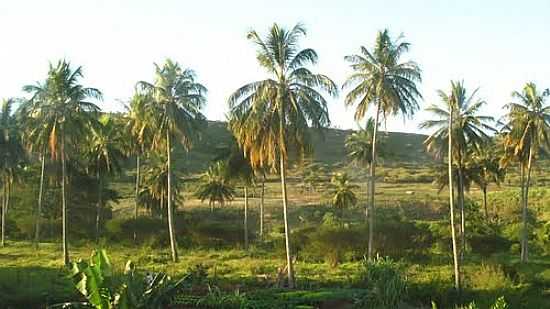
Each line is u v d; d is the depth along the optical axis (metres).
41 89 48.62
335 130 162.75
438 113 47.41
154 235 64.50
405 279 39.00
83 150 67.06
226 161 59.41
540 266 45.91
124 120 66.06
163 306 31.14
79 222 71.50
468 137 47.12
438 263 51.56
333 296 36.97
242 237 65.12
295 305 35.12
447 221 62.06
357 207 84.44
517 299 38.31
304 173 116.94
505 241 59.38
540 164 117.50
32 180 73.81
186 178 103.44
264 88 42.09
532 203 83.75
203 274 41.09
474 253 57.84
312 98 42.22
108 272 24.12
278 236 66.12
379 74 47.03
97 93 49.50
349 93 48.09
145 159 92.38
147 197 71.38
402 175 114.00
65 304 28.58
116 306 23.80
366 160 65.94
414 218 78.31
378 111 48.12
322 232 55.78
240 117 42.62
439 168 58.16
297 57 42.50
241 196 94.44
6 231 71.38
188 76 52.41
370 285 38.97
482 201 87.75
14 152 62.44
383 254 54.41
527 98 49.56
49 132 48.53
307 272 46.91
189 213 76.69
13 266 47.41
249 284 41.62
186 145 53.69
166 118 51.66
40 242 66.81
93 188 72.56
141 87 51.84
